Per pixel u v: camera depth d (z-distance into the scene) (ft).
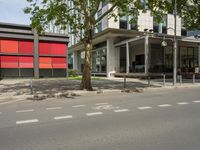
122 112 29.30
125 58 130.82
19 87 63.10
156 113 28.35
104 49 135.23
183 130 20.71
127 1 53.36
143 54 118.62
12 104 38.29
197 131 20.39
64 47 106.93
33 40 99.45
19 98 44.60
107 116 26.99
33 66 99.60
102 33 123.03
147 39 98.37
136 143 17.35
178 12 77.77
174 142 17.49
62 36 105.70
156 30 128.36
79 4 54.85
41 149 16.46
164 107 32.60
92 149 16.25
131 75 110.83
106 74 129.49
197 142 17.49
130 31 120.57
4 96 45.06
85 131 20.83
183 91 54.70
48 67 103.09
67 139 18.62
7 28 94.02
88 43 55.47
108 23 118.42
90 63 55.62
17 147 16.94
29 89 57.72
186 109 30.91
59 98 44.42
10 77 95.14
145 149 16.08
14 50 95.96
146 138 18.52
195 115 27.02
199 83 73.51
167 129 21.08
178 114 27.63
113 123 23.56
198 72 106.32
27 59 98.58
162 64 117.39
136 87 62.03
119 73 121.90
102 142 17.70
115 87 62.44
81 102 38.60
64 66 106.93
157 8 59.72
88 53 55.42
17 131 21.20
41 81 85.76
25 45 98.17
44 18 54.65
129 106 33.71
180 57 125.90
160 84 70.95
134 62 126.62
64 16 55.16
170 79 96.63
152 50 114.93
